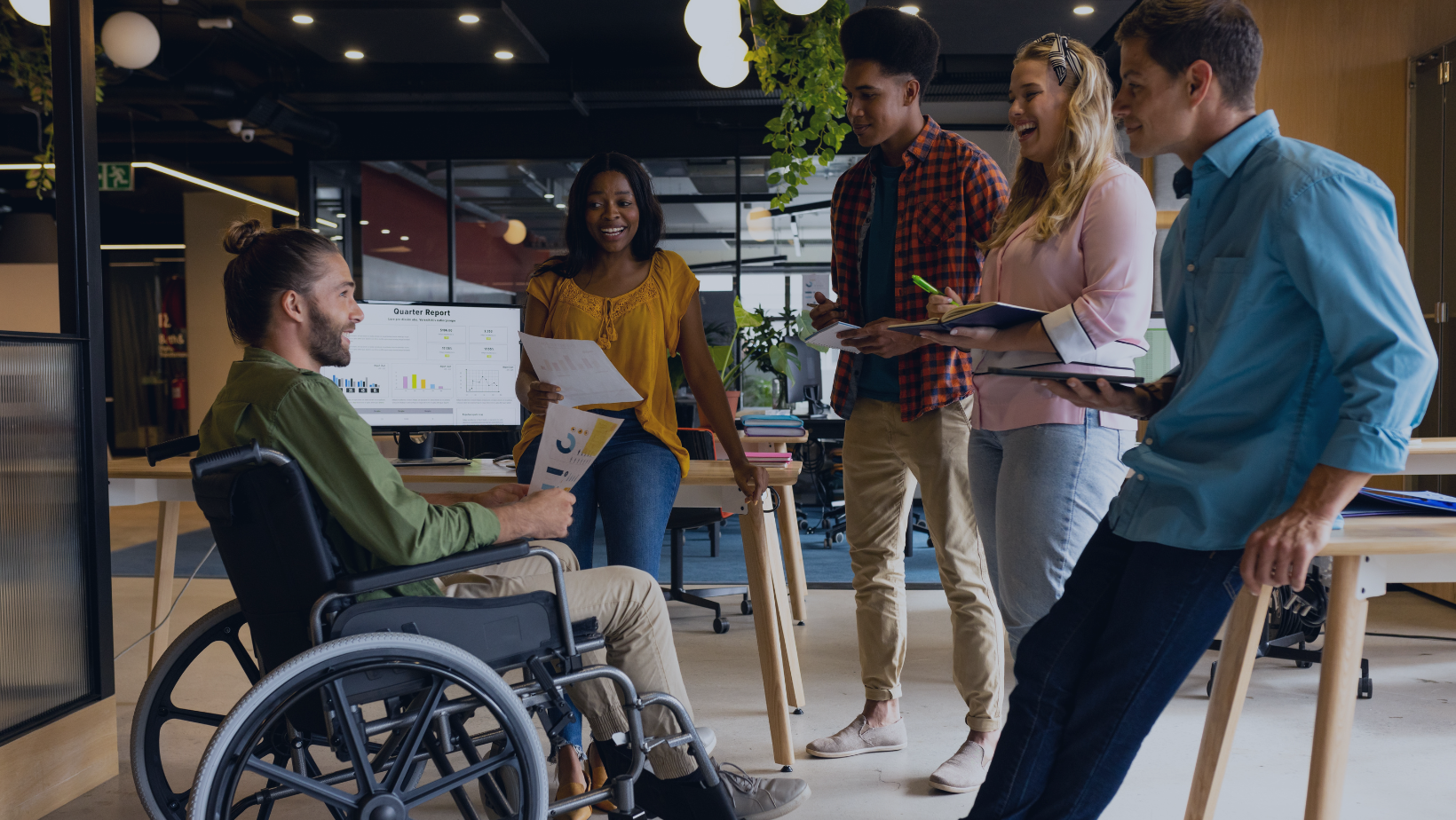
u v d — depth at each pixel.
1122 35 1.35
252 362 1.61
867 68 2.26
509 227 8.28
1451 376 4.37
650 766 1.81
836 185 2.55
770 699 2.41
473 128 8.18
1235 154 1.28
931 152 2.31
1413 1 4.50
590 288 2.34
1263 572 1.17
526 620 1.60
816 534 6.87
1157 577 1.33
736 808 2.11
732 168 8.10
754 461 2.56
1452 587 4.23
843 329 2.15
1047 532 1.88
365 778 1.41
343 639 1.39
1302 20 4.64
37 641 2.17
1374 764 2.44
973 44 6.83
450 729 1.68
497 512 1.68
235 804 1.56
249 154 10.02
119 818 2.16
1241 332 1.25
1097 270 1.81
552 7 6.66
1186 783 2.33
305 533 1.45
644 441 2.25
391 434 3.26
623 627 1.78
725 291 8.17
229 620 1.80
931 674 3.28
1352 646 1.52
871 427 2.47
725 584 4.95
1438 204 4.40
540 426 2.31
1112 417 1.90
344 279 1.70
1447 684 3.12
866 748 2.54
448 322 3.26
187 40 7.21
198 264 10.27
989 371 1.53
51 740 2.18
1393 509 1.73
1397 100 4.58
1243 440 1.27
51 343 2.21
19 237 10.60
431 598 1.52
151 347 11.25
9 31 5.52
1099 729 1.37
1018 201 2.04
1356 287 1.14
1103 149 1.87
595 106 8.08
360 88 7.42
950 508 2.33
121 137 8.95
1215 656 3.38
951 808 2.19
